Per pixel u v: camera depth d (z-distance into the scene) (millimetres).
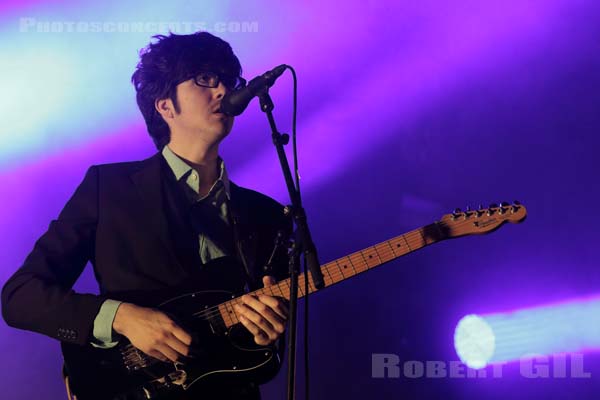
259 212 3734
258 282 3564
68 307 3191
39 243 3377
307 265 3088
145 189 3502
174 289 3363
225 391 3326
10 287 3287
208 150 3666
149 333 3148
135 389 3270
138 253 3385
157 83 3688
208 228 3580
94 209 3426
